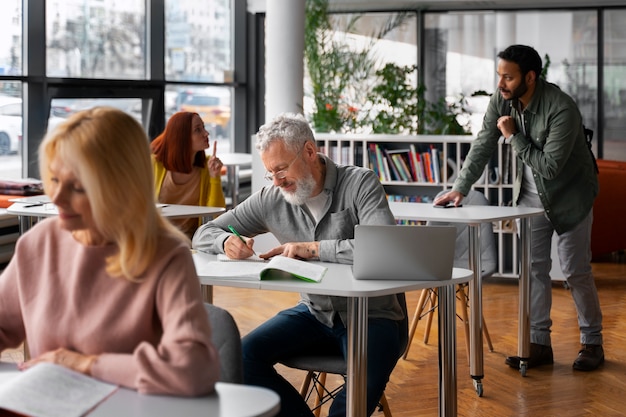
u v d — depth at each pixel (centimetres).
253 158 845
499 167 804
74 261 207
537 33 1123
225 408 180
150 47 958
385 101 988
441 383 356
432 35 1140
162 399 185
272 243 836
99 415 175
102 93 881
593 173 520
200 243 376
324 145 853
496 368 531
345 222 364
